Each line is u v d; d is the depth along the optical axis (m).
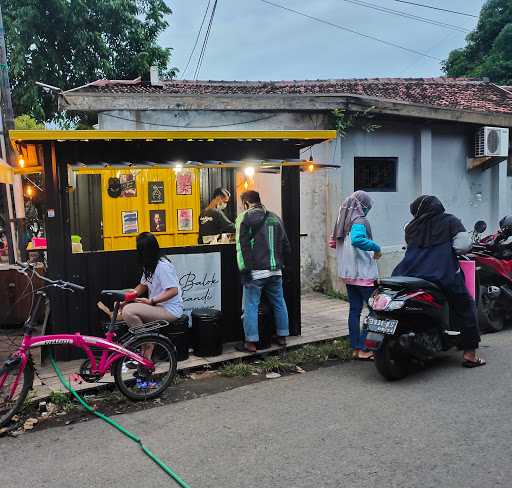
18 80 15.09
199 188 6.09
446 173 9.85
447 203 9.90
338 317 7.28
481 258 6.29
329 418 3.96
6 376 4.04
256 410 4.20
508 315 6.51
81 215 5.61
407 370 4.91
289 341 6.08
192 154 5.75
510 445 3.41
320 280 9.02
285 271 6.20
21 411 4.28
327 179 8.73
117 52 16.20
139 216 5.85
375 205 9.12
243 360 5.54
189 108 8.09
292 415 4.06
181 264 5.75
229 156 5.90
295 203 6.16
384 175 9.34
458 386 4.54
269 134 5.49
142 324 4.68
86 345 4.34
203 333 5.46
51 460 3.47
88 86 9.24
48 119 15.93
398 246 9.34
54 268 5.34
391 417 3.93
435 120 9.20
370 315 4.82
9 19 14.41
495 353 5.49
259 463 3.30
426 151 9.38
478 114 9.47
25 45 14.59
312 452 3.42
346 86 11.10
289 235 6.19
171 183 5.95
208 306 5.93
